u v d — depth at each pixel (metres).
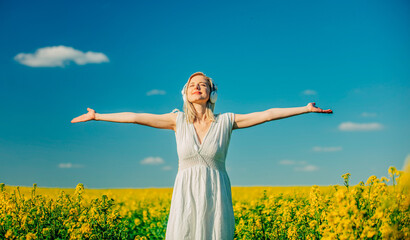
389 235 4.05
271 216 6.91
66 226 6.50
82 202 7.29
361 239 4.14
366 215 4.21
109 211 6.83
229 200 4.80
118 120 4.93
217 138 4.88
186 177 4.75
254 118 4.95
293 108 4.87
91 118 4.95
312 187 6.28
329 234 4.55
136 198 14.89
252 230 6.80
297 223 6.34
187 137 4.88
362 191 4.50
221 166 4.91
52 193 7.81
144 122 5.00
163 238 7.98
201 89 4.99
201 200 4.62
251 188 21.09
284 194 8.56
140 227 8.99
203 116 5.06
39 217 6.84
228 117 4.99
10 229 6.14
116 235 6.54
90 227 6.37
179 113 5.09
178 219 4.64
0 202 6.89
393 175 4.34
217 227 4.59
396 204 4.16
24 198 7.25
